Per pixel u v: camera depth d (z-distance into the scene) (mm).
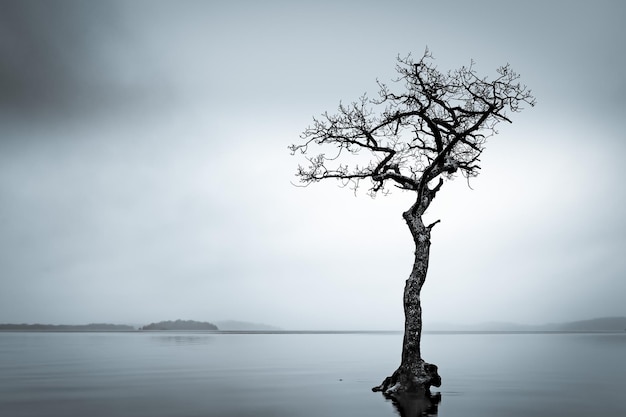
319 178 26531
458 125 25000
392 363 47938
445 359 53438
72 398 23078
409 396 22625
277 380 30953
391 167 26281
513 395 23453
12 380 30984
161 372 37031
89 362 48375
